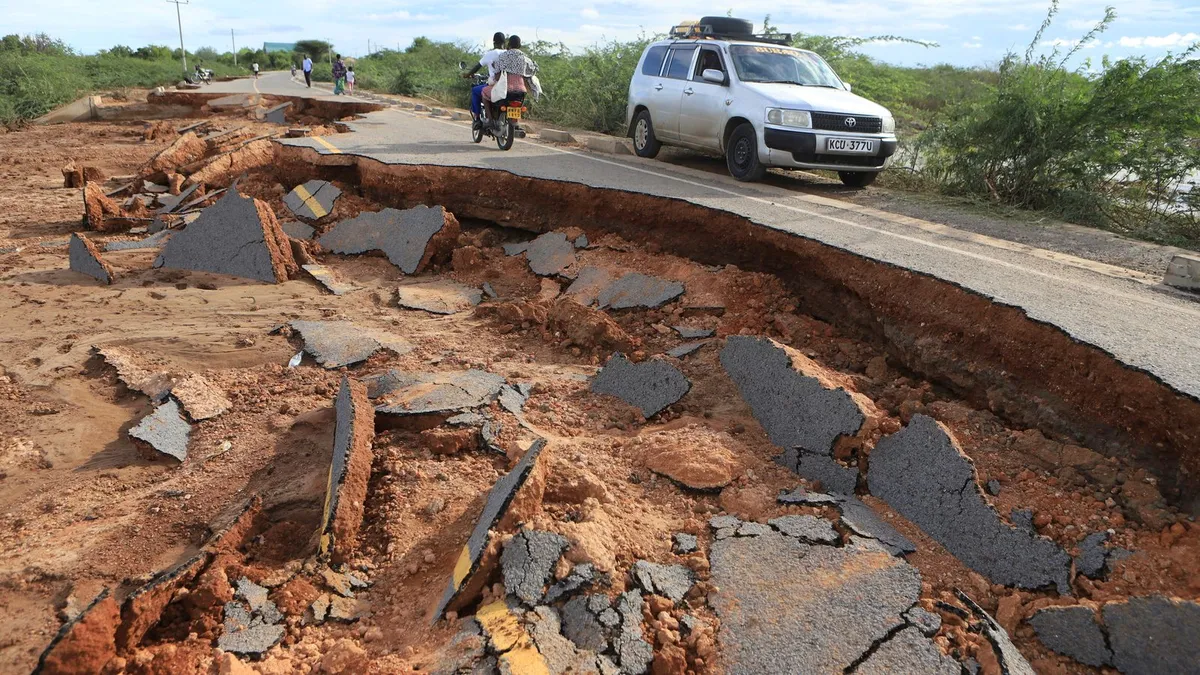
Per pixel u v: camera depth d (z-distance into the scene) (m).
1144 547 3.33
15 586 3.46
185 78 41.03
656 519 3.76
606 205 8.16
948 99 12.38
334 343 6.21
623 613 3.03
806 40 15.09
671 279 6.95
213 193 11.09
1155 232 7.75
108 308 7.10
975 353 4.78
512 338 6.46
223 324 6.75
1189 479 3.51
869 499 3.89
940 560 3.47
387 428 4.72
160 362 5.98
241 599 3.25
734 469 4.12
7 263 8.52
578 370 5.77
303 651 3.02
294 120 21.03
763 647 2.92
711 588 3.24
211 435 4.84
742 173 9.98
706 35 11.65
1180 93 8.37
